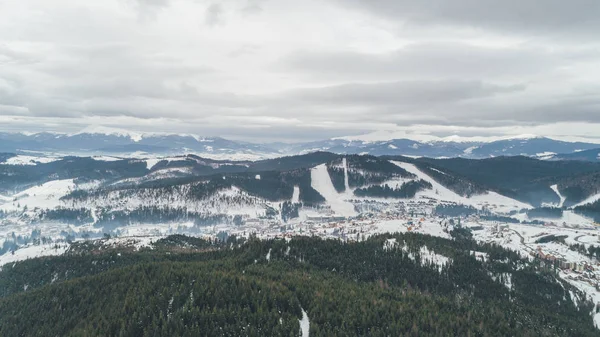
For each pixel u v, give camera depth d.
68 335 160.50
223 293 172.12
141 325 152.75
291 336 150.12
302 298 179.00
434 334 163.12
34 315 190.38
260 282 185.12
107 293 190.38
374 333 158.38
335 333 155.75
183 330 148.50
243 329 150.75
